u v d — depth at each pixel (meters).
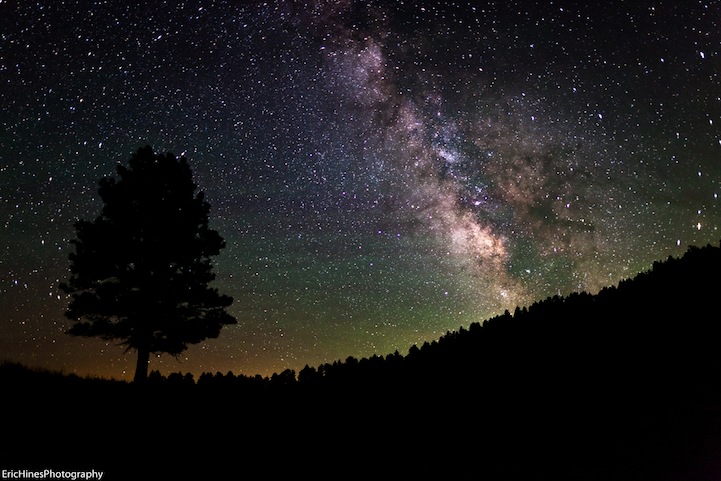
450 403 6.61
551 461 4.32
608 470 3.98
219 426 6.62
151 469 5.09
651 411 5.14
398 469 4.66
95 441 5.88
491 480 4.07
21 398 7.15
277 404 7.56
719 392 5.20
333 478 4.62
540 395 6.25
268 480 4.70
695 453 4.10
